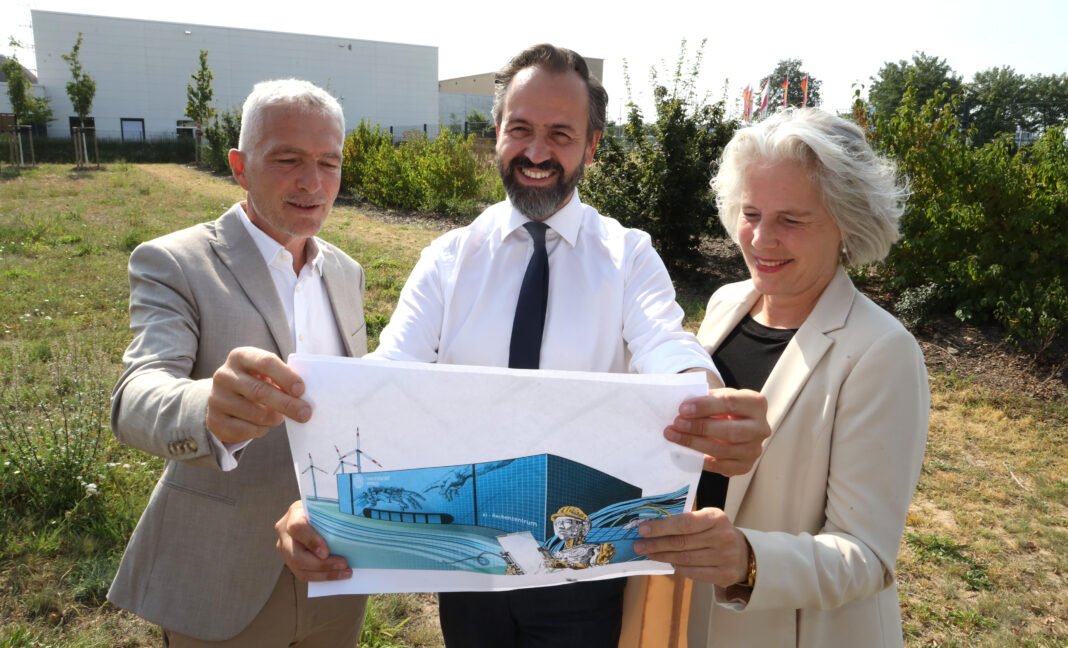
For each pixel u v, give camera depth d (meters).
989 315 7.56
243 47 41.31
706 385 1.15
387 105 45.12
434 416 1.16
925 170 7.86
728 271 10.47
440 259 1.81
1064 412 5.93
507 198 1.81
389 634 3.04
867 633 1.42
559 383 1.15
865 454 1.35
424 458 1.18
